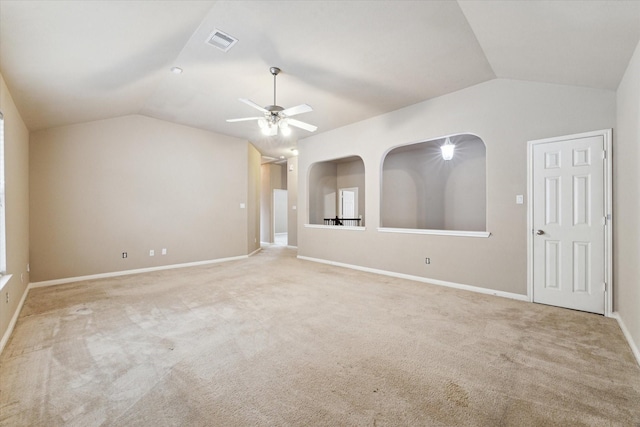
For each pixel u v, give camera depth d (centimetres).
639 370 200
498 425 149
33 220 425
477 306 335
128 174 517
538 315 305
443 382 187
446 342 243
